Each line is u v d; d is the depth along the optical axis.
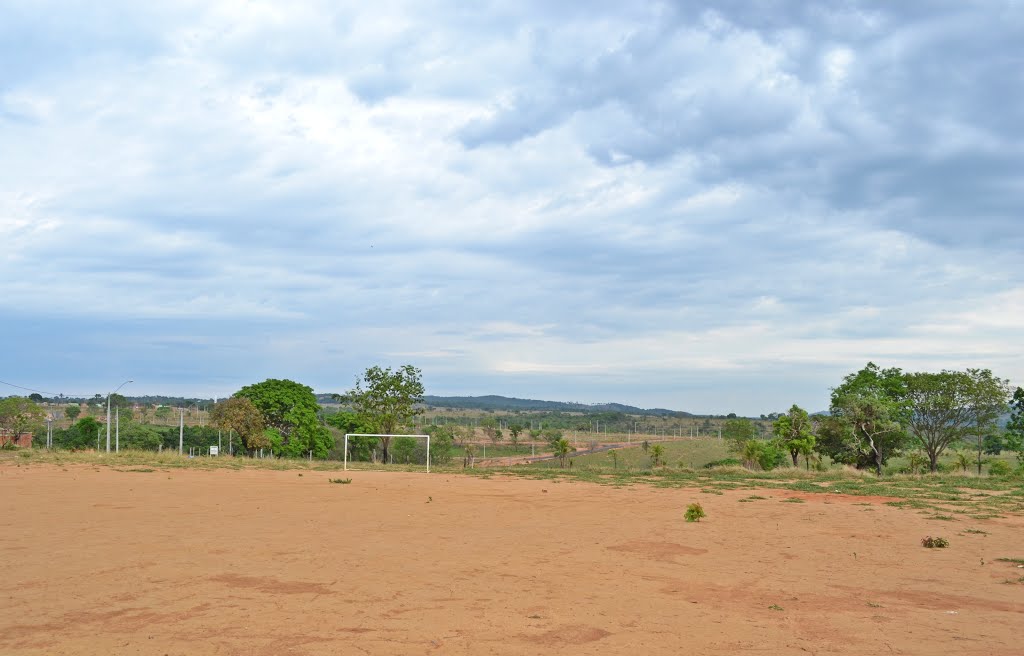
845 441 49.16
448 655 6.31
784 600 9.00
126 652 6.25
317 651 6.34
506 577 9.91
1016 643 7.08
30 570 9.74
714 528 15.80
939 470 46.97
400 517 16.53
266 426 60.53
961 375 43.78
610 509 19.14
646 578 10.15
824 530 15.73
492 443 138.12
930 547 13.52
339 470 34.94
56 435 77.31
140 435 72.62
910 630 7.55
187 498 19.45
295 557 11.02
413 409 54.66
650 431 189.12
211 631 6.93
